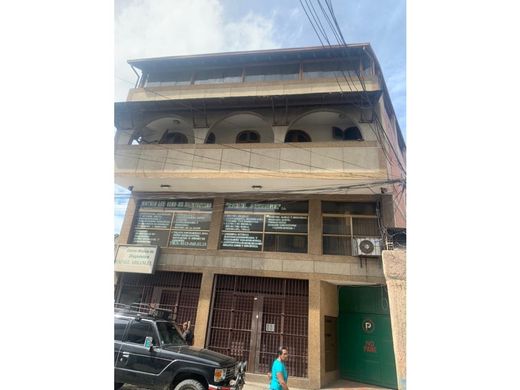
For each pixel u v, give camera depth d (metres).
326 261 10.35
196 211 12.12
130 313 7.07
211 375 5.95
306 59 12.51
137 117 12.42
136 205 12.62
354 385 9.88
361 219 10.83
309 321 9.82
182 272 11.36
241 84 12.34
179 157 11.20
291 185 10.86
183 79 13.47
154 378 6.11
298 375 9.53
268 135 12.57
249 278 10.84
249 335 10.22
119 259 11.63
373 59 11.89
